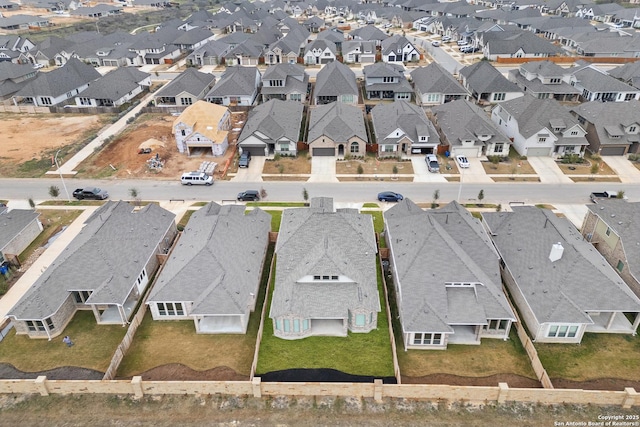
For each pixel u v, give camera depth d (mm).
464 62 126438
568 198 61312
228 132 80688
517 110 76875
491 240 48594
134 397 34625
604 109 74312
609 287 39812
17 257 49438
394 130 70812
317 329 40750
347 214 51094
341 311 39281
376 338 39969
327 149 72312
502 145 71500
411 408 33531
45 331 40375
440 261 41188
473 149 71938
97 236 45438
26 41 144250
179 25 169125
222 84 94250
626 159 71562
